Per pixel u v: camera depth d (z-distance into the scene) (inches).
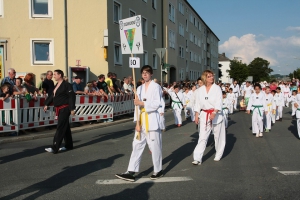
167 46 1332.4
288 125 544.7
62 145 354.9
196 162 262.2
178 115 526.6
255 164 265.3
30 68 694.5
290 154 304.2
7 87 391.5
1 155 302.0
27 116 409.1
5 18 682.8
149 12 1108.5
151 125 218.1
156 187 204.5
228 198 184.9
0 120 382.6
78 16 717.3
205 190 198.5
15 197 187.8
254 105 410.9
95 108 524.1
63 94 315.3
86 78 713.6
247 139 393.7
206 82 269.1
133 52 252.2
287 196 187.8
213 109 264.2
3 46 685.3
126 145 350.3
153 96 218.1
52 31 703.1
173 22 1448.1
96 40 727.7
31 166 260.1
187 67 1806.1
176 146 346.0
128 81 692.7
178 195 189.8
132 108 661.9
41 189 201.8
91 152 314.3
